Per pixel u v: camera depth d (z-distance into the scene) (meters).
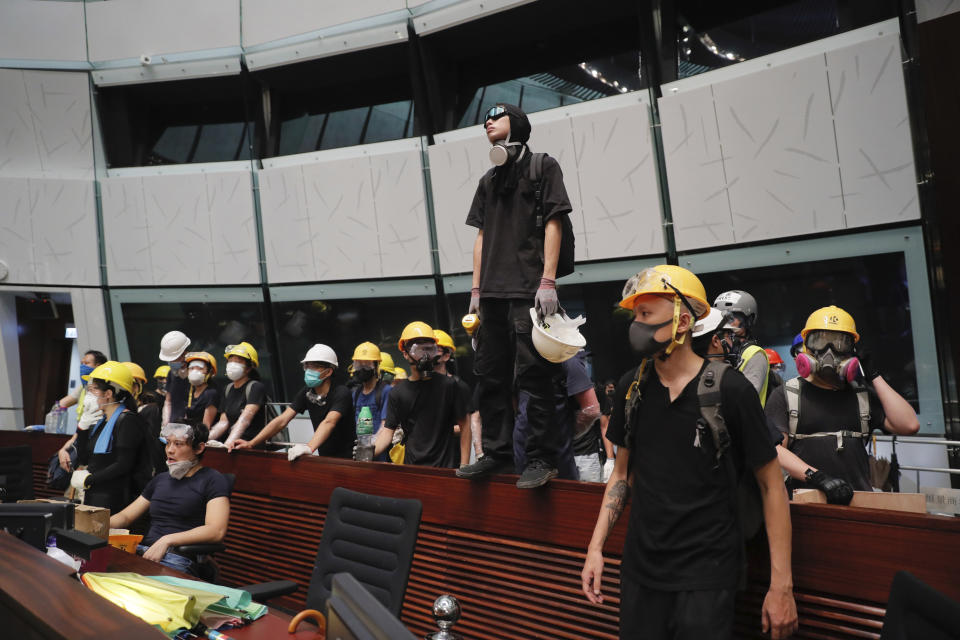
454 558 3.35
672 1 6.92
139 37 9.46
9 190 9.93
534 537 2.99
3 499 5.03
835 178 6.05
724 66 6.76
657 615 1.92
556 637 2.93
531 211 2.76
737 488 1.91
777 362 4.12
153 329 10.39
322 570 2.60
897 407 2.64
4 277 10.03
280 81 9.31
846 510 2.11
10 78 9.64
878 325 6.13
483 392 3.12
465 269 8.35
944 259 5.20
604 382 7.70
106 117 10.03
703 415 1.89
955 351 5.16
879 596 2.02
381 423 5.29
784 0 6.50
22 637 1.35
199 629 1.83
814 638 2.16
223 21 9.16
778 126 6.25
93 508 2.70
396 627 0.64
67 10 9.61
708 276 6.97
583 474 3.93
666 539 1.91
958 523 1.89
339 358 9.48
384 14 8.24
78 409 6.71
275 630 1.85
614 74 7.53
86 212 10.07
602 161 7.23
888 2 5.82
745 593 2.29
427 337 4.04
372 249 8.88
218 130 9.95
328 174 8.91
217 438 5.71
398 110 9.01
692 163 6.76
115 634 1.18
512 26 7.75
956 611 1.23
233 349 5.76
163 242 9.91
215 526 3.56
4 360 10.34
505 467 3.16
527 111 7.99
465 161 8.03
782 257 6.51
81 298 10.27
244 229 9.61
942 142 5.13
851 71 5.86
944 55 5.07
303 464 4.38
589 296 7.68
